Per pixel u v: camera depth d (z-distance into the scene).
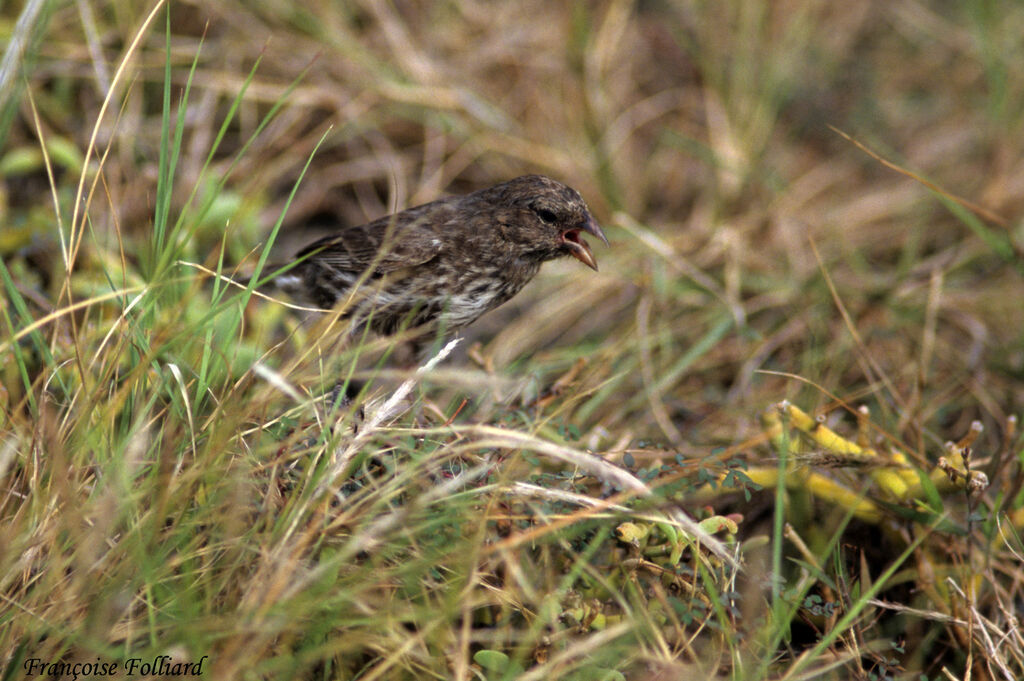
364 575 5.33
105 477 5.41
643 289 10.34
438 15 12.61
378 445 6.14
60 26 10.36
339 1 11.98
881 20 14.59
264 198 10.88
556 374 9.49
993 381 9.45
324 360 6.73
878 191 12.50
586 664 5.48
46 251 8.75
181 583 5.28
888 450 7.45
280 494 5.74
